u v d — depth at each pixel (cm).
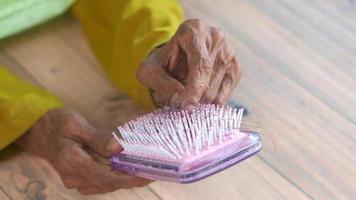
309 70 84
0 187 70
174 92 64
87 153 66
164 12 76
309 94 81
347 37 89
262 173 71
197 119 59
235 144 56
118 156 59
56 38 89
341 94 81
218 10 92
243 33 89
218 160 55
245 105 78
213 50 66
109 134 66
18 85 75
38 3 84
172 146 56
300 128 76
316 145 74
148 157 57
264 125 76
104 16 85
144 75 67
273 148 74
